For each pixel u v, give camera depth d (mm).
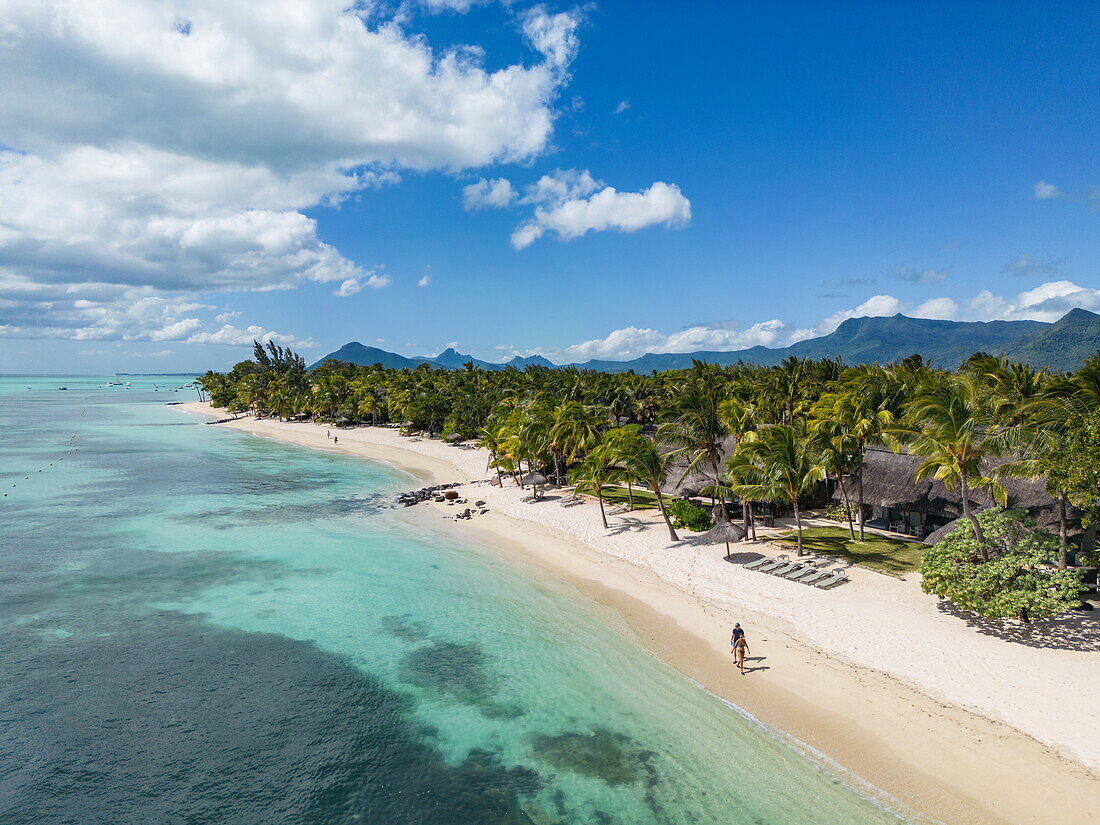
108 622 29656
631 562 36125
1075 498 24781
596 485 43594
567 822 16391
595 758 18891
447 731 20578
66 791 17797
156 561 39250
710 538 37250
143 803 17344
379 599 32250
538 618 29312
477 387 117438
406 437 106250
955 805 15891
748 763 18188
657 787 17469
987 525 26109
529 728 20594
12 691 23234
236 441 110125
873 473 40938
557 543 41219
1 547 42625
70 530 47344
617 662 24641
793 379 71188
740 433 44344
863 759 17875
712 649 24969
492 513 50938
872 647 23766
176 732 20703
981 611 23797
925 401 29656
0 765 18938
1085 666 21156
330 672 24578
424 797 17516
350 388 137750
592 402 82312
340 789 17953
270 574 36469
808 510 45688
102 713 21781
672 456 44562
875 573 30969
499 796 17484
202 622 29578
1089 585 27156
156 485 66875
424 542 43094
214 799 17516
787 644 24719
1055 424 29281
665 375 109875
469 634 27781
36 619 30000
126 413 182625
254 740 20250
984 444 29219
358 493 62094
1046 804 15664
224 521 50188
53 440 111812
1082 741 17656
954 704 19922
